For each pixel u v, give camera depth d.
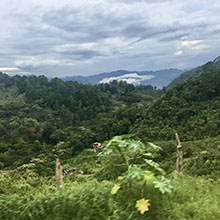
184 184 3.75
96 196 3.12
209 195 3.39
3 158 54.56
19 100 117.31
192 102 70.25
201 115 60.03
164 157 33.47
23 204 3.17
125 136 3.55
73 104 105.31
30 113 96.12
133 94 133.12
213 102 66.38
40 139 72.38
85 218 2.72
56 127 79.00
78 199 3.08
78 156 55.72
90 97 111.94
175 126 60.16
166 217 2.76
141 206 2.76
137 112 77.06
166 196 3.15
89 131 71.44
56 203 3.05
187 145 41.66
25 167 30.97
